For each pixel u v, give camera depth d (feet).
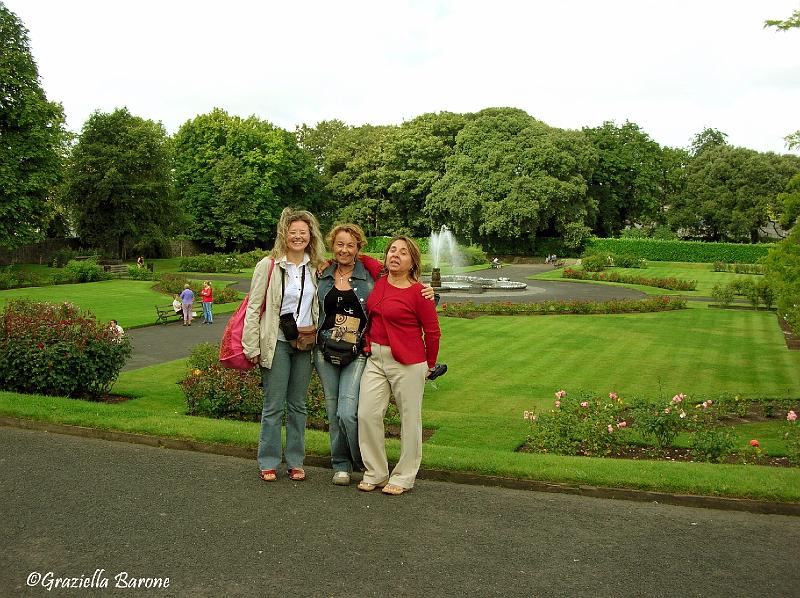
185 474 17.74
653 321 76.38
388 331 16.44
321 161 267.39
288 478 17.63
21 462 18.47
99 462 18.61
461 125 228.22
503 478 17.46
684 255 189.57
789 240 36.60
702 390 41.47
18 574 12.15
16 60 123.34
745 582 12.37
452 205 201.46
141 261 151.64
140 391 36.14
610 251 197.06
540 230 212.23
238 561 12.80
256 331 16.63
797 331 36.81
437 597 11.62
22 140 124.88
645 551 13.62
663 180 249.55
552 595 11.77
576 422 25.88
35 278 118.32
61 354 28.86
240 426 21.88
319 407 30.17
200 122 214.69
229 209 206.90
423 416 32.24
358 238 17.13
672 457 24.82
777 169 207.00
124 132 165.07
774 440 28.22
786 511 15.79
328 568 12.59
